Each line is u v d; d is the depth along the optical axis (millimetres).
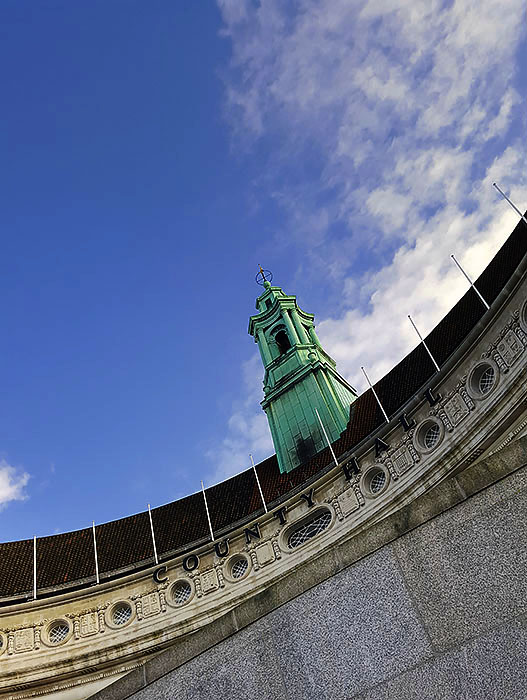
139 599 31641
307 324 50312
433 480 26312
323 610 7164
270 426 43500
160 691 7762
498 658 5965
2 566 36750
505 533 6520
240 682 7262
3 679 28703
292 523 30984
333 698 6602
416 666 6332
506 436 24156
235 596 29984
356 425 37469
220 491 40594
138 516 40656
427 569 6766
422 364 34219
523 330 23406
